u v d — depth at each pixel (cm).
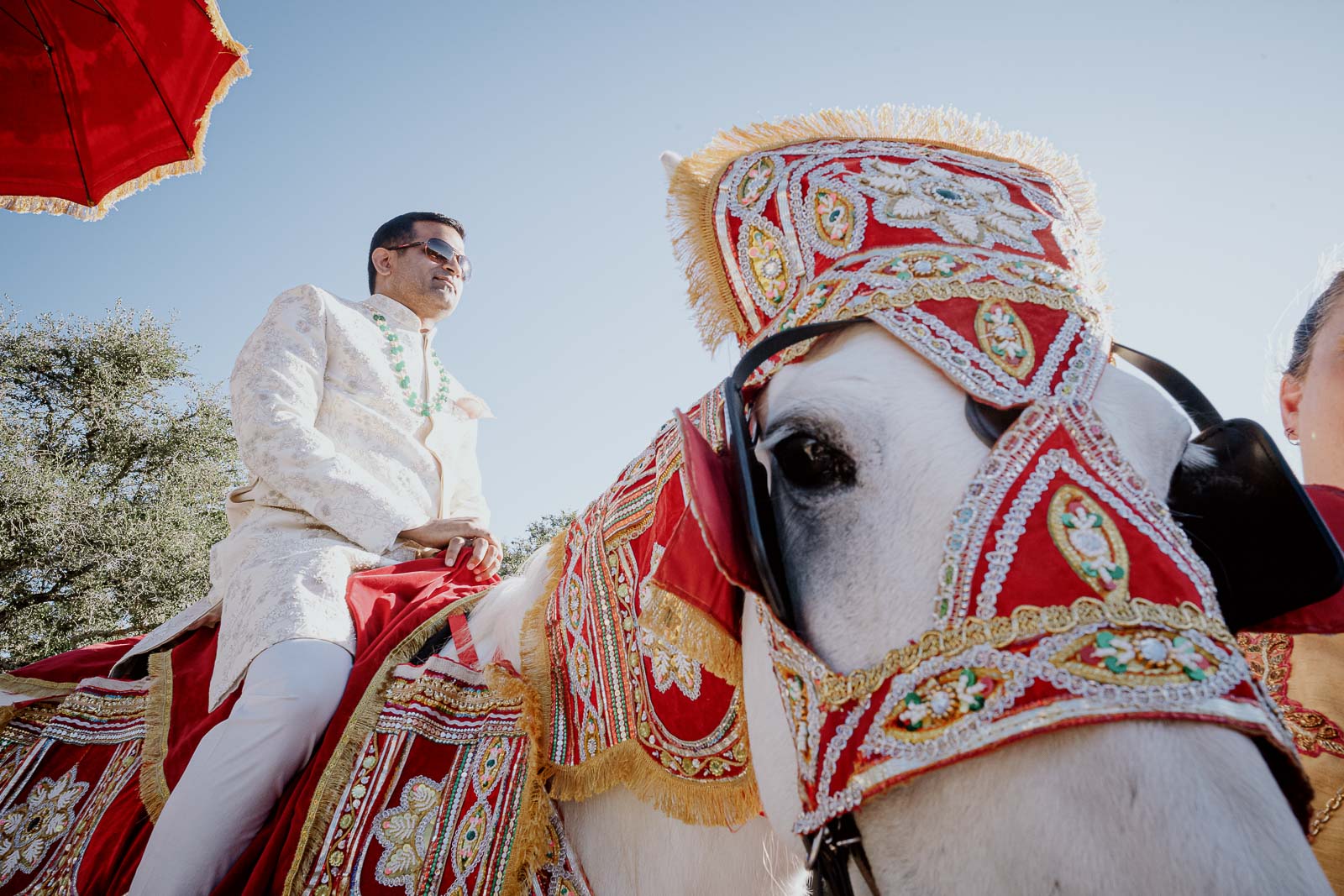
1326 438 187
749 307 153
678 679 144
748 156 168
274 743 187
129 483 1817
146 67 296
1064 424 104
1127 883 76
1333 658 170
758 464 125
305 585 219
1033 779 84
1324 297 194
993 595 93
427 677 188
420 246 346
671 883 154
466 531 260
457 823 168
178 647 246
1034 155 169
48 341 1852
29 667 267
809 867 109
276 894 169
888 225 134
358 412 295
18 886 209
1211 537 122
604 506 167
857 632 103
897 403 112
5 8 277
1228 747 81
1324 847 167
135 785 211
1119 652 86
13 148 299
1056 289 121
